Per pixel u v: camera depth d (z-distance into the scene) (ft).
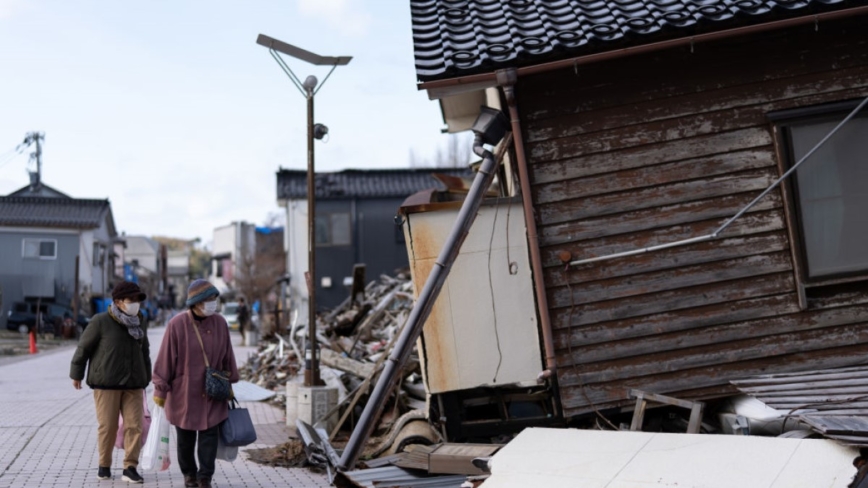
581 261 26.91
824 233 26.61
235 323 181.88
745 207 26.81
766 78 27.14
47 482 24.26
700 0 26.99
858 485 15.48
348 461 23.84
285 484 25.07
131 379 24.73
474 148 26.63
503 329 27.73
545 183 27.20
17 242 156.76
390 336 49.03
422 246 27.96
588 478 17.87
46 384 56.03
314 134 35.94
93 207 164.35
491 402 28.30
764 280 26.76
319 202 107.96
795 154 26.78
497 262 27.89
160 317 275.39
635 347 26.78
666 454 18.03
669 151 27.12
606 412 26.63
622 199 27.09
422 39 27.94
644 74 27.25
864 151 26.73
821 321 26.61
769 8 25.52
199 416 23.29
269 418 39.86
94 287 172.14
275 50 35.04
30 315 145.89
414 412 29.04
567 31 26.40
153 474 26.04
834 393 21.70
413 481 21.86
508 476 18.80
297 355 53.11
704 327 26.73
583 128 27.20
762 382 24.41
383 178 112.88
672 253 26.94
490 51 26.16
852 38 27.22
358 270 61.77
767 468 16.43
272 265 195.00
